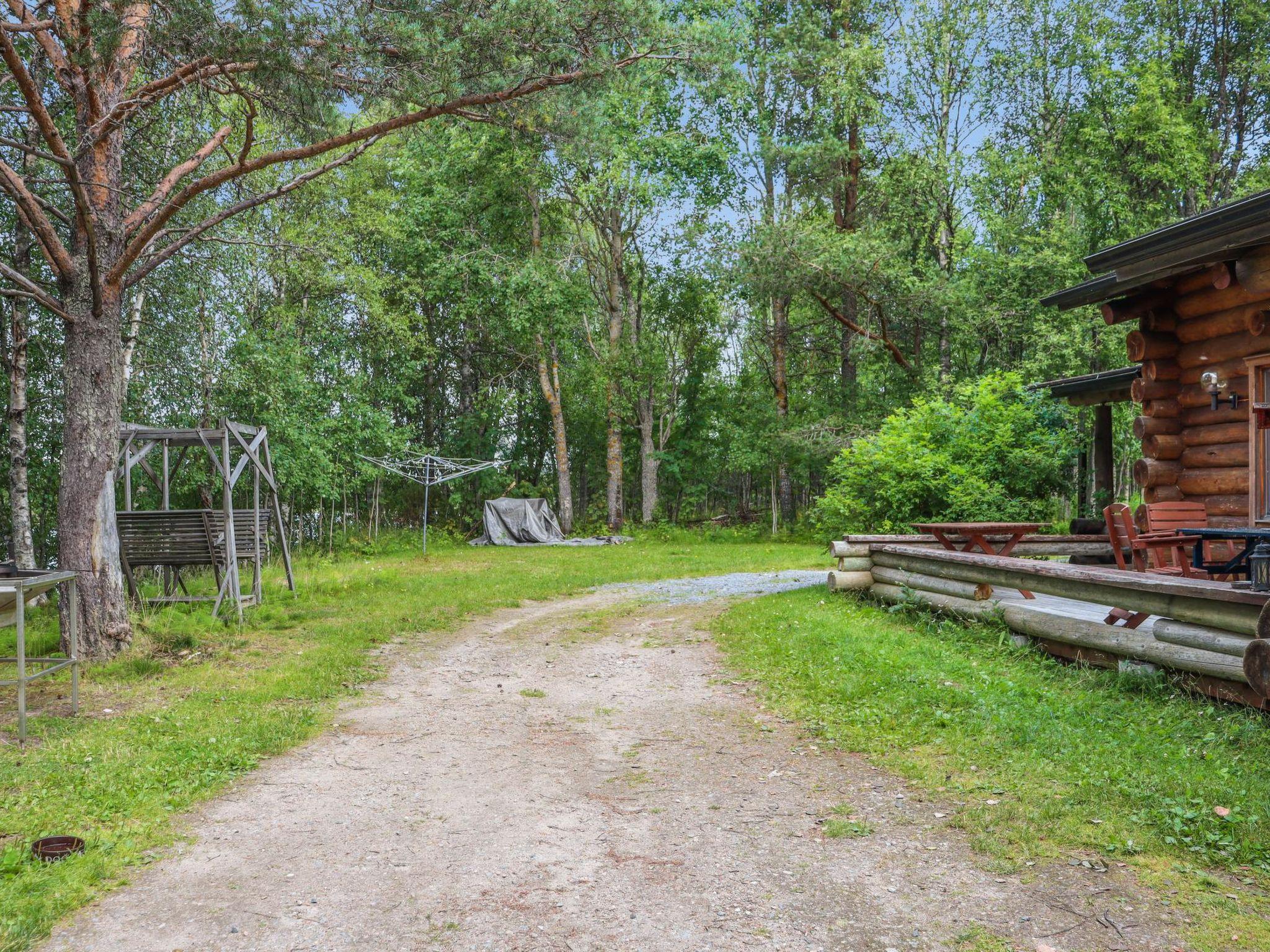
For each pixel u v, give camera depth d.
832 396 29.64
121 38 7.83
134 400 15.96
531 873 3.77
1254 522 8.48
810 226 25.89
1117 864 3.58
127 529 11.09
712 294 31.89
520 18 9.07
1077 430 15.11
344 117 9.54
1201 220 7.58
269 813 4.56
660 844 4.07
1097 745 4.94
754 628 9.55
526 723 6.45
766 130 28.77
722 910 3.38
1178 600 5.80
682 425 33.06
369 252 27.45
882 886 3.52
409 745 5.89
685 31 9.96
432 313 32.41
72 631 6.68
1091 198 26.39
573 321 29.23
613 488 30.55
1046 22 27.58
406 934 3.25
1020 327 26.12
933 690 6.24
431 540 28.09
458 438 31.91
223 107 12.28
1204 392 9.45
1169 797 4.15
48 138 7.88
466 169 27.98
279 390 19.80
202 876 3.78
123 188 9.40
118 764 5.20
